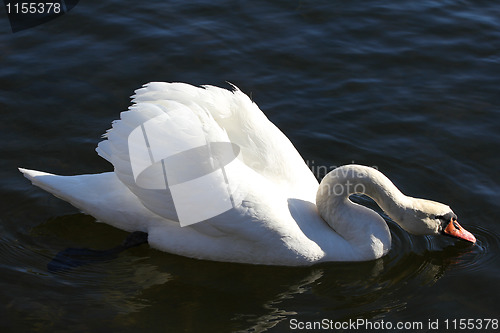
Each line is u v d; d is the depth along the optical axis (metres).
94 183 10.41
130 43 14.66
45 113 12.91
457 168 12.32
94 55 14.30
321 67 14.49
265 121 10.67
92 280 10.04
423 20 15.84
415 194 11.82
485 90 14.06
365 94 13.90
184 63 14.30
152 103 10.00
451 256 10.76
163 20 15.35
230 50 14.72
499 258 10.69
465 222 11.30
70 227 10.93
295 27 15.48
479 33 15.52
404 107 13.62
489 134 13.02
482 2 16.48
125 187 10.33
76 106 13.12
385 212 10.72
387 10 16.09
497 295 9.99
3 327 9.14
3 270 10.08
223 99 10.30
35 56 14.15
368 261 10.56
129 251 10.52
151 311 9.60
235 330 9.36
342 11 16.02
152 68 14.11
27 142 12.33
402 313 9.68
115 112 13.07
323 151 12.63
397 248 10.88
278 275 10.30
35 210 11.16
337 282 10.23
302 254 10.17
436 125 13.23
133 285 10.02
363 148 12.72
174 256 10.51
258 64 14.45
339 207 10.51
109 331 9.20
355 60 14.70
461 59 14.84
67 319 9.34
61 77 13.73
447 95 13.93
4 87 13.37
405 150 12.70
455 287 10.15
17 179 11.62
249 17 15.65
